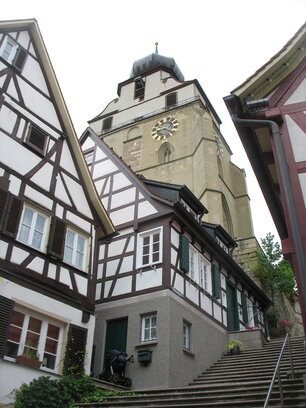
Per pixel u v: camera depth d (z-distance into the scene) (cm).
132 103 5431
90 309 1345
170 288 1586
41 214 1313
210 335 1752
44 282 1227
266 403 688
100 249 1861
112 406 1020
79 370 1219
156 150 4709
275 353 1570
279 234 1162
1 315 1075
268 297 2759
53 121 1483
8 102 1338
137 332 1560
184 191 2011
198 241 1895
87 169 1510
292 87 980
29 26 1513
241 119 935
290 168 869
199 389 1100
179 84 5244
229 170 4775
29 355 1120
